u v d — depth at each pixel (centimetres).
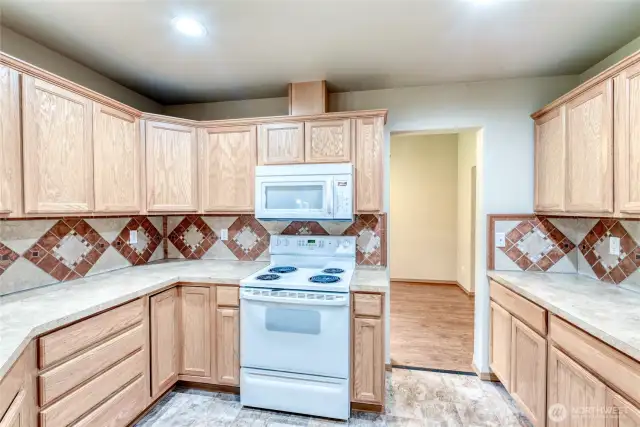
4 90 142
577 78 234
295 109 248
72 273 207
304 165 232
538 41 189
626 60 141
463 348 297
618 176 148
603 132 157
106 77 238
